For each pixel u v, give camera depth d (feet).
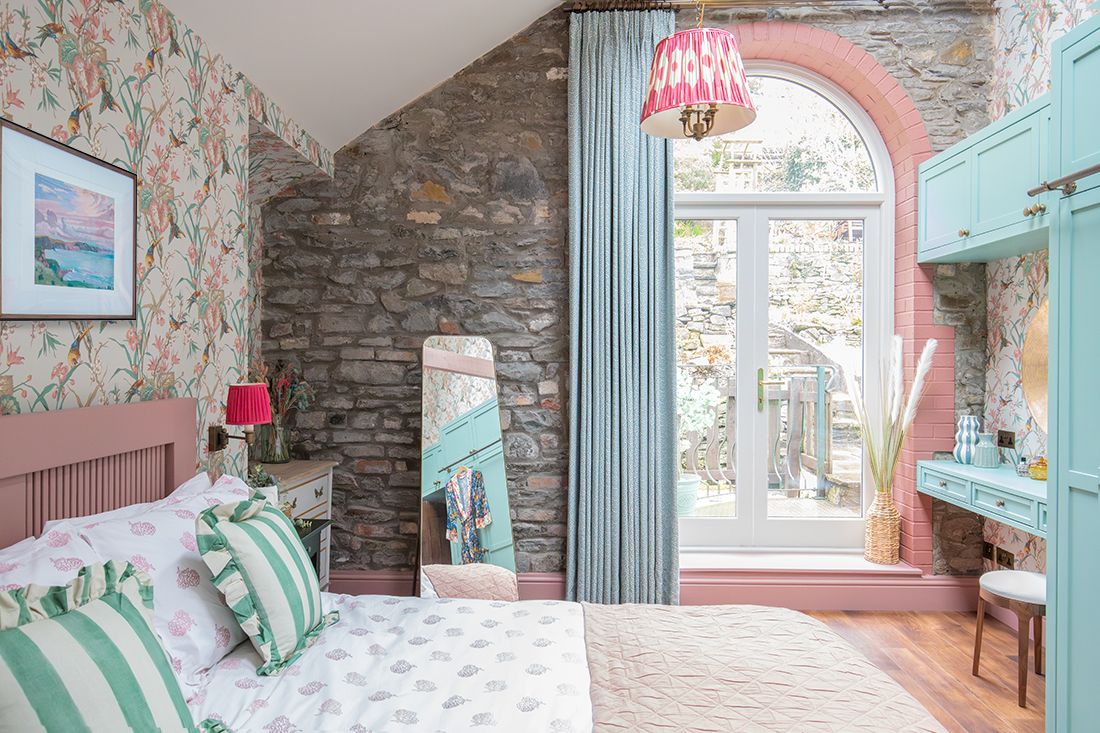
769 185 13.76
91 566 4.30
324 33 9.29
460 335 12.83
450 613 7.14
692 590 12.73
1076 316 7.34
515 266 12.89
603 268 12.54
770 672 5.80
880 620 12.26
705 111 7.59
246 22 8.31
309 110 11.03
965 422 12.26
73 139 5.98
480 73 12.89
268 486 8.87
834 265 13.75
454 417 12.48
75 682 3.47
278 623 5.79
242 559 5.77
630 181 12.51
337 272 12.92
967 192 11.14
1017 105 11.93
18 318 5.30
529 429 12.87
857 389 13.33
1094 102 7.07
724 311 13.82
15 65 5.30
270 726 4.83
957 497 11.46
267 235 12.96
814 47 12.81
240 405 8.13
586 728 4.89
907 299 13.05
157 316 7.36
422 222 12.92
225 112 8.77
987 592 9.69
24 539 5.20
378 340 12.90
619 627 6.86
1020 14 11.87
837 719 5.04
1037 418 11.24
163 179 7.42
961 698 9.43
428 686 5.48
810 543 13.75
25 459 5.22
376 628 6.68
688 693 5.41
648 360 12.48
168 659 4.30
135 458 6.84
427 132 12.89
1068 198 7.45
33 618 3.77
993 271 12.54
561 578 12.68
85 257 6.11
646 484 12.42
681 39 7.38
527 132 12.89
